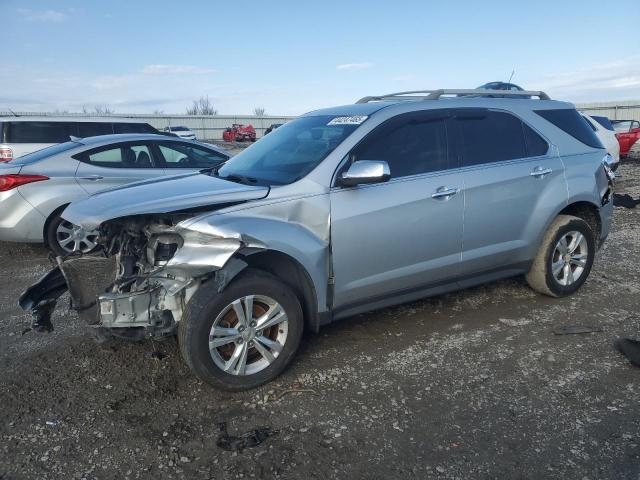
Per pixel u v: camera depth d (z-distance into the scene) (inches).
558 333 167.6
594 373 142.9
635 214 371.9
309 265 140.4
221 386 133.0
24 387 140.4
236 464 109.2
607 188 205.8
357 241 148.9
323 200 143.9
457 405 129.0
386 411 127.1
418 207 158.1
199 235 128.0
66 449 114.8
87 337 170.1
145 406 131.0
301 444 115.3
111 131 415.5
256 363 138.7
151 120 2117.4
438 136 168.4
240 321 133.1
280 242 134.1
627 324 174.7
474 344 161.8
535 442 114.2
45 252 283.4
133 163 289.1
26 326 181.0
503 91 191.3
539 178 184.2
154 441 117.3
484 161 175.2
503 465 107.2
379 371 146.3
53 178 261.0
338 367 148.9
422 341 164.6
